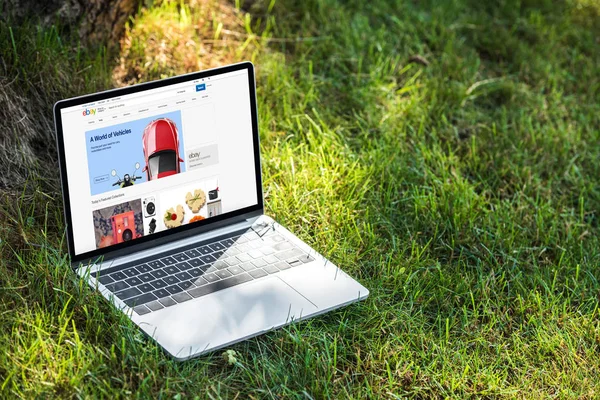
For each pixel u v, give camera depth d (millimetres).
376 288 1730
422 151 2066
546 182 2082
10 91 1808
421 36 2428
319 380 1567
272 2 2322
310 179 1931
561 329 1715
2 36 1858
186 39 2154
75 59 1952
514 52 2451
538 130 2203
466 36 2482
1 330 1540
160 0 2215
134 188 1658
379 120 2135
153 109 1653
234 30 2270
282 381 1566
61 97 1884
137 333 1559
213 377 1561
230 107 1715
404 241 1857
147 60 2078
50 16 1944
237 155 1735
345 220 1854
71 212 1614
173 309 1590
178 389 1524
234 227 1754
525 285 1803
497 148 2125
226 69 1701
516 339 1685
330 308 1631
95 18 2004
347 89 2203
